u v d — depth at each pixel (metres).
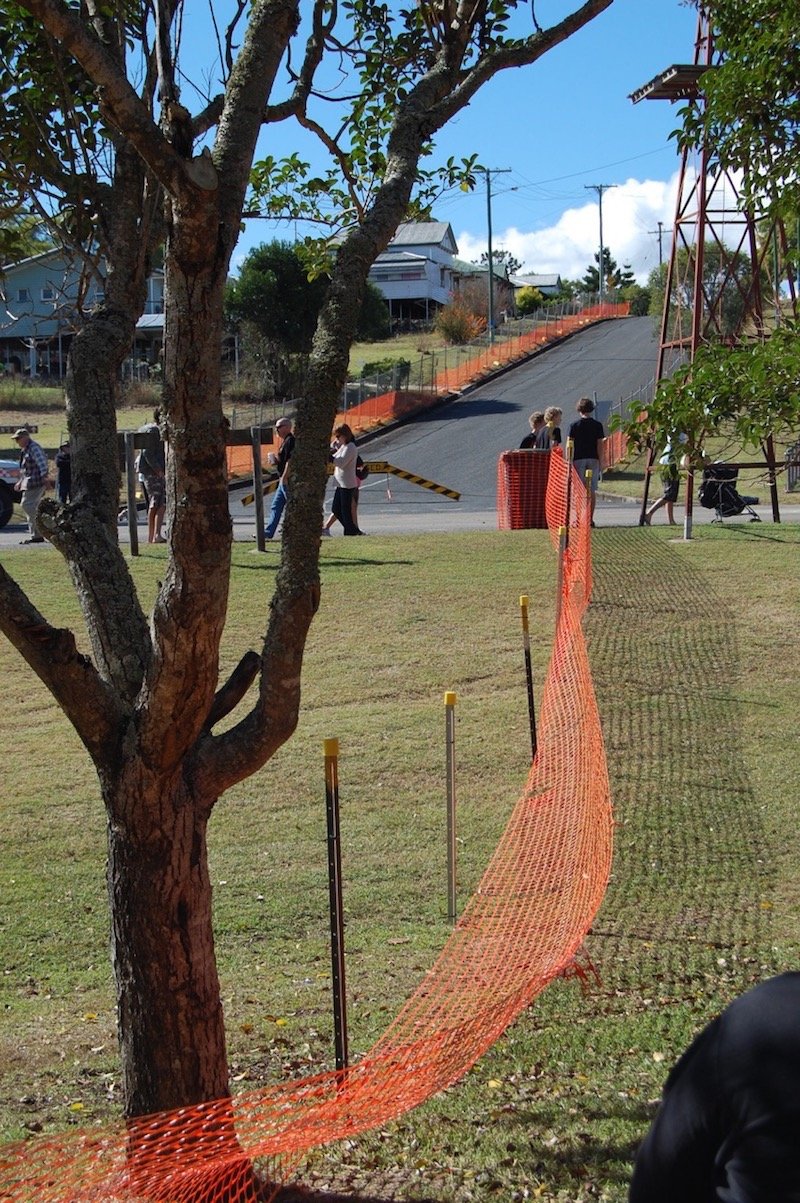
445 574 16.06
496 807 9.62
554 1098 5.06
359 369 59.88
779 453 20.64
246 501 22.03
